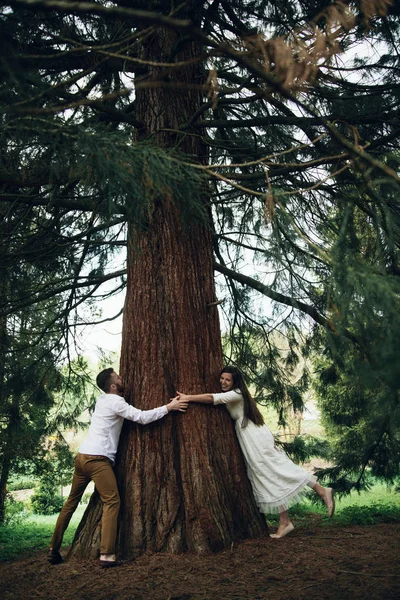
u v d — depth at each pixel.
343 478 8.75
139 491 4.92
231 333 8.84
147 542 4.74
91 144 3.11
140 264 5.44
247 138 6.48
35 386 8.74
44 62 4.41
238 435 5.36
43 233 6.49
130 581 4.18
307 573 4.04
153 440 5.04
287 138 6.10
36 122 3.19
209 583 4.02
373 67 5.30
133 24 4.59
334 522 7.36
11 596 4.09
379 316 2.81
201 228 5.66
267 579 4.01
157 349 5.26
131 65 5.49
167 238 5.42
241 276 6.71
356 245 5.32
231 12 5.32
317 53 2.99
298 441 9.27
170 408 5.03
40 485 16.70
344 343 3.19
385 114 5.03
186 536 4.73
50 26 4.42
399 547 4.55
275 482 5.16
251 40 2.94
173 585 4.04
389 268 4.70
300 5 4.86
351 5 3.73
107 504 4.73
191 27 2.45
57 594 4.06
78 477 4.94
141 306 5.37
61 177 4.72
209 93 2.91
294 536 5.17
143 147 3.26
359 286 2.82
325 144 5.55
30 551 7.70
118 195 3.36
